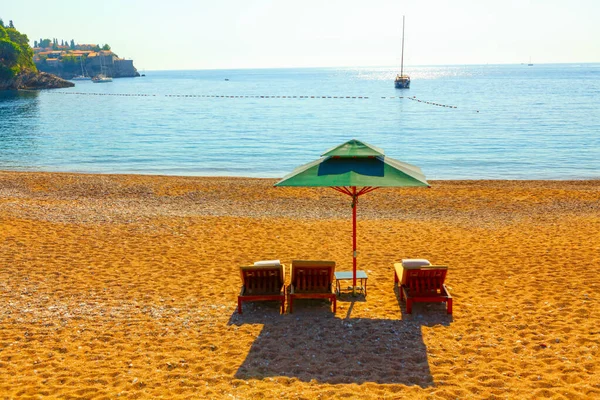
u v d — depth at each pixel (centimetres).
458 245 1459
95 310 985
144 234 1571
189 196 2236
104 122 6419
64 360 782
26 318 943
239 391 686
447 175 3169
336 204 2081
